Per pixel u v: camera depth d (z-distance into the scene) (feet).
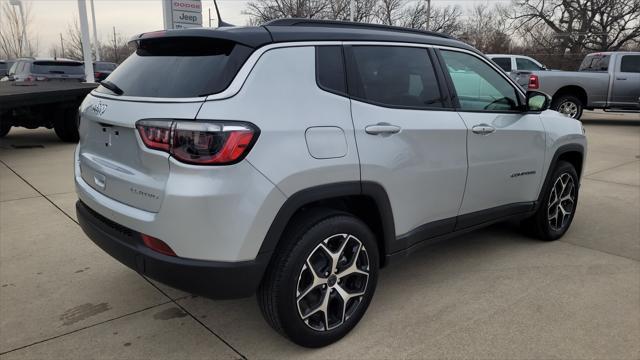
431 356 9.04
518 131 12.62
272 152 7.96
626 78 41.32
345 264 9.30
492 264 13.19
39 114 31.50
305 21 9.50
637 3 110.11
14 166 24.80
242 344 9.41
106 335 9.65
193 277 7.84
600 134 38.96
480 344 9.43
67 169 24.12
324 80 9.02
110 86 9.56
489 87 12.32
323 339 9.18
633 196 20.33
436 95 10.98
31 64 47.37
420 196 10.46
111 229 8.91
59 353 9.05
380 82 9.92
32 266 12.67
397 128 9.73
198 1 37.35
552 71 43.27
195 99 7.86
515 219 13.70
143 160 8.11
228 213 7.66
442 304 10.98
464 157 11.24
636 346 9.40
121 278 12.06
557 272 12.69
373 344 9.42
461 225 11.76
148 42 9.65
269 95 8.18
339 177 8.79
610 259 13.60
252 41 8.36
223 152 7.56
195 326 10.02
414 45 10.82
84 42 47.11
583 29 117.50
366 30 10.18
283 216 8.19
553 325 10.11
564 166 14.55
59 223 15.92
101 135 9.36
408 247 10.51
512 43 135.74
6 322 10.03
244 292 8.12
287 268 8.46
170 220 7.74
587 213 17.95
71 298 11.07
